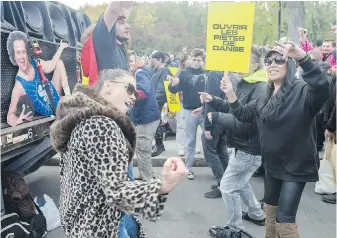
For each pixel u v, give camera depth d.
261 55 2.84
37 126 3.10
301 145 2.14
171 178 1.22
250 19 2.38
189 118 4.65
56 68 3.74
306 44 4.38
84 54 3.35
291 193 2.17
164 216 3.69
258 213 3.40
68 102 1.36
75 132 1.29
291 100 2.14
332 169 4.19
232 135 2.87
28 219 3.04
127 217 1.66
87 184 1.29
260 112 2.28
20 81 2.88
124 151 1.28
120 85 1.61
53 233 3.26
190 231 3.37
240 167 2.90
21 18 3.12
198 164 5.47
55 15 4.14
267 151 2.25
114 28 3.34
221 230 2.95
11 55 2.79
